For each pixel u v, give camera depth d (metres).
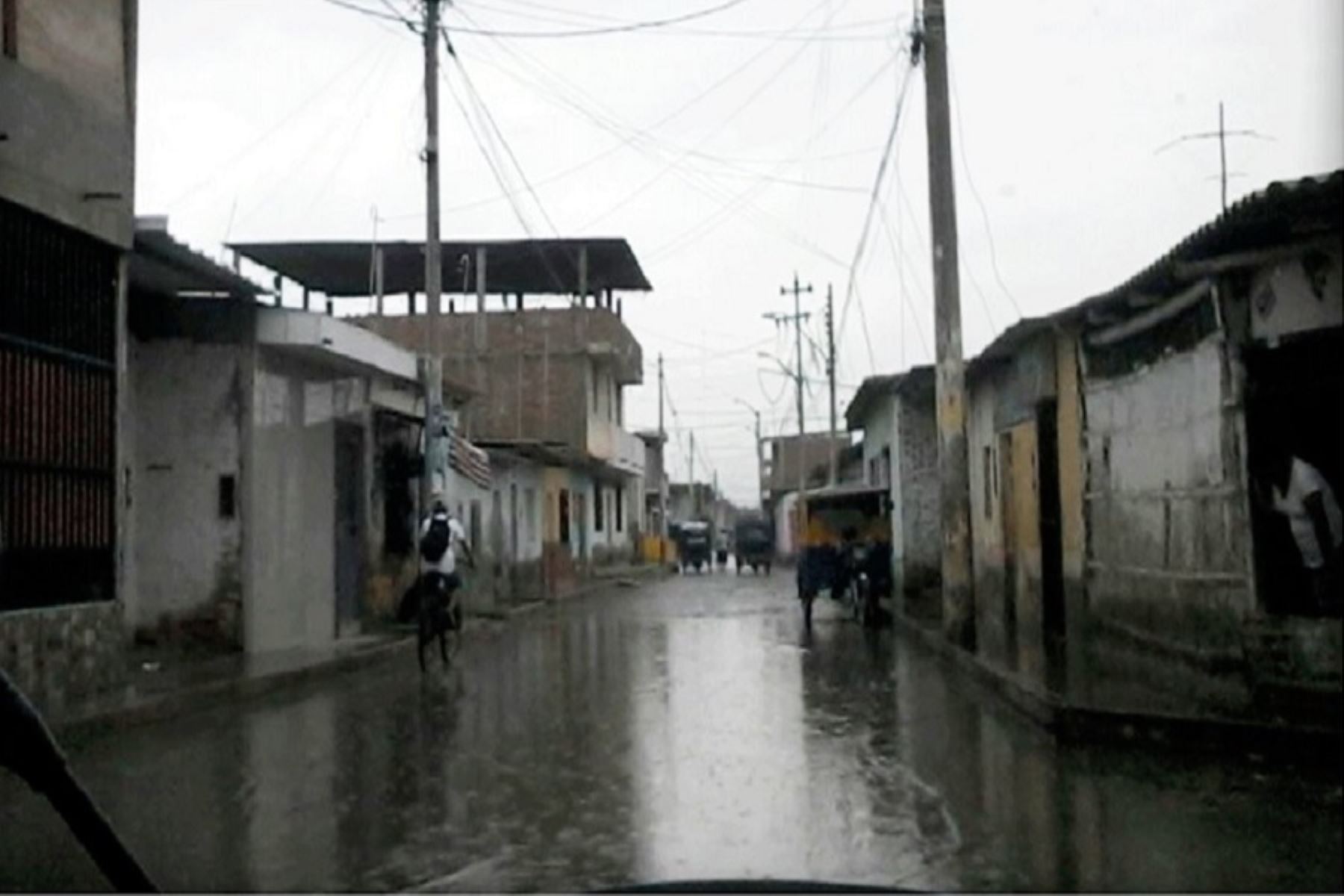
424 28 23.83
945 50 18.58
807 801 9.48
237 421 18.78
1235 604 12.34
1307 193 9.84
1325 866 7.46
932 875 7.46
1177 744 10.97
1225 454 12.45
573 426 46.75
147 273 17.22
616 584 47.25
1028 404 20.31
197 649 18.58
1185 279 12.55
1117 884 7.21
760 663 19.00
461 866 7.84
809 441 75.81
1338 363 10.96
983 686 15.58
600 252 44.84
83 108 13.98
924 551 29.25
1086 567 17.39
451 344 47.16
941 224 18.50
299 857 8.07
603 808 9.34
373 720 13.76
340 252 40.38
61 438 13.69
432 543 19.14
